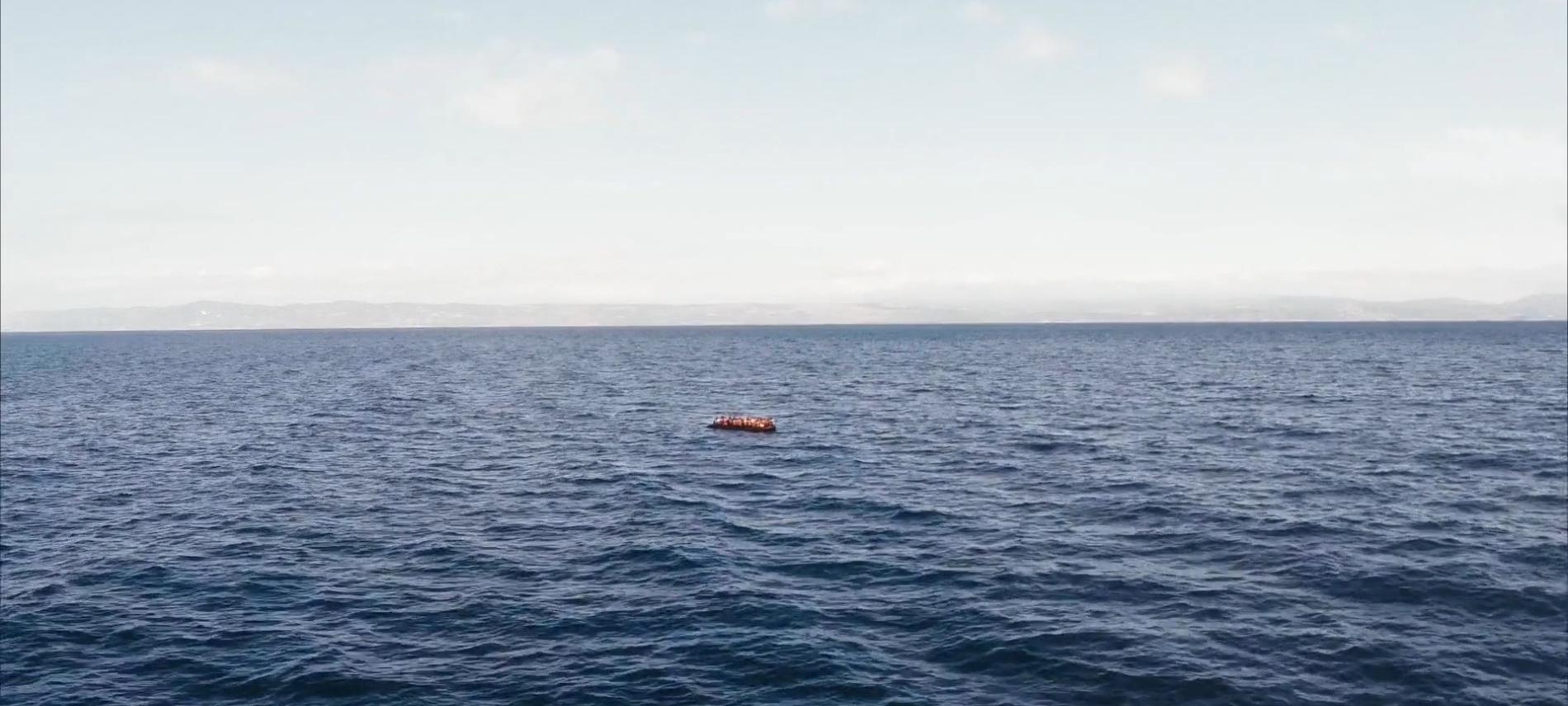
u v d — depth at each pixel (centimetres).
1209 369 13400
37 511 4084
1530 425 6575
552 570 3172
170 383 11538
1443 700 2120
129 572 3166
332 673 2322
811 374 13200
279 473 5012
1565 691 2158
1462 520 3703
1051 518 3869
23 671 2352
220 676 2317
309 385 11150
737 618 2678
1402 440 5881
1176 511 3950
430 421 7394
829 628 2595
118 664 2397
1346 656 2356
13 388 10656
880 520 3884
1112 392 9656
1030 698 2153
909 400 9044
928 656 2402
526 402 9056
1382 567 3066
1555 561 3112
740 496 4400
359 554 3388
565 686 2238
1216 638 2486
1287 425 6744
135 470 5112
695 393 9956
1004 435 6375
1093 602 2783
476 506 4181
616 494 4447
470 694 2208
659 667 2341
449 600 2862
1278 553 3259
